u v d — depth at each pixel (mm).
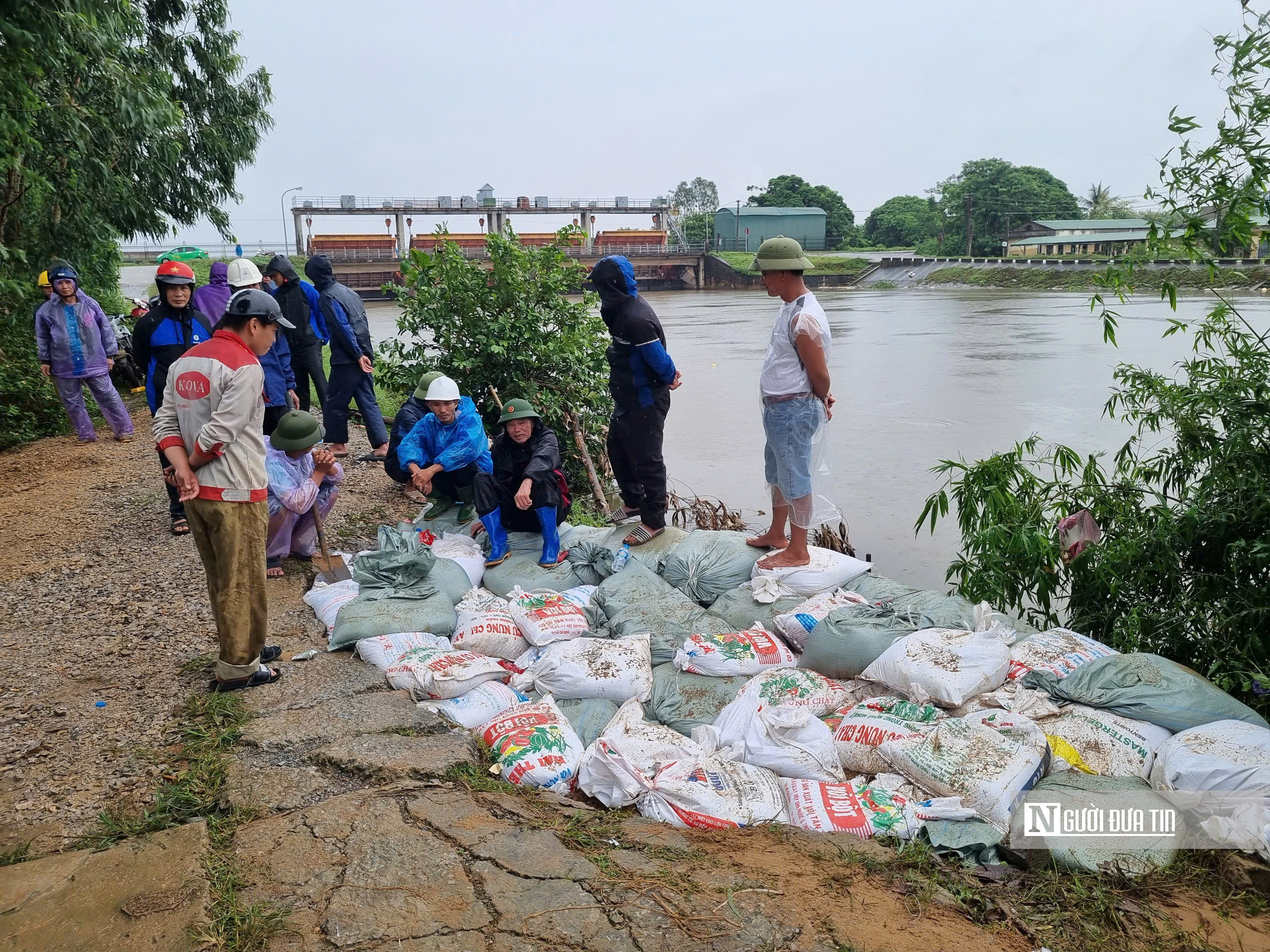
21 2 7207
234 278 6754
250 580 3582
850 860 2719
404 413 6184
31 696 3686
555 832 2773
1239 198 4332
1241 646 4453
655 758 3240
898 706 3510
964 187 68625
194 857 2588
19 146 9312
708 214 82500
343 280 50438
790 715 3418
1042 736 3232
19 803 2938
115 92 10703
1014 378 15789
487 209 58406
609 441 5367
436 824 2760
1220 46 4297
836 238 83062
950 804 2934
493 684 3787
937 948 2314
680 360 19859
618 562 4910
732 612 4500
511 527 5449
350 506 6500
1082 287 47812
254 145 16312
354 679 3781
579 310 8648
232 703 3547
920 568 6656
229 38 15852
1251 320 19250
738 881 2549
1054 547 5375
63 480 7477
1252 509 4648
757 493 8758
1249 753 2977
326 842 2662
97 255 12961
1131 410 5707
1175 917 2508
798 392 4430
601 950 2242
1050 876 2650
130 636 4281
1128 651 4766
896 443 10625
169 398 3443
